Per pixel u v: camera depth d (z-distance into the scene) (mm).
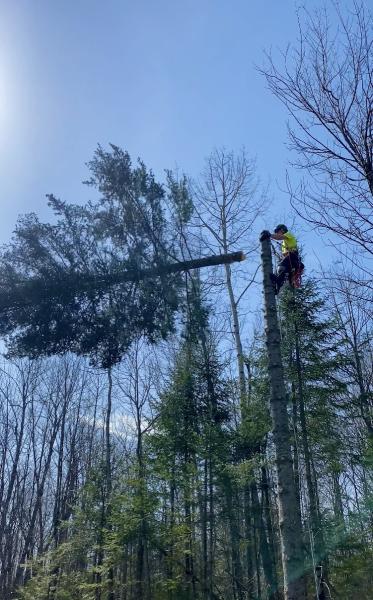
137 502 20859
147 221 15094
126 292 14289
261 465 19078
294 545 8555
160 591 20359
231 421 22344
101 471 25500
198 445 20641
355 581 17922
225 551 20547
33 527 33406
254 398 21562
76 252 14336
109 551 22062
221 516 20219
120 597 22266
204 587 19656
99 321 13969
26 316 13992
